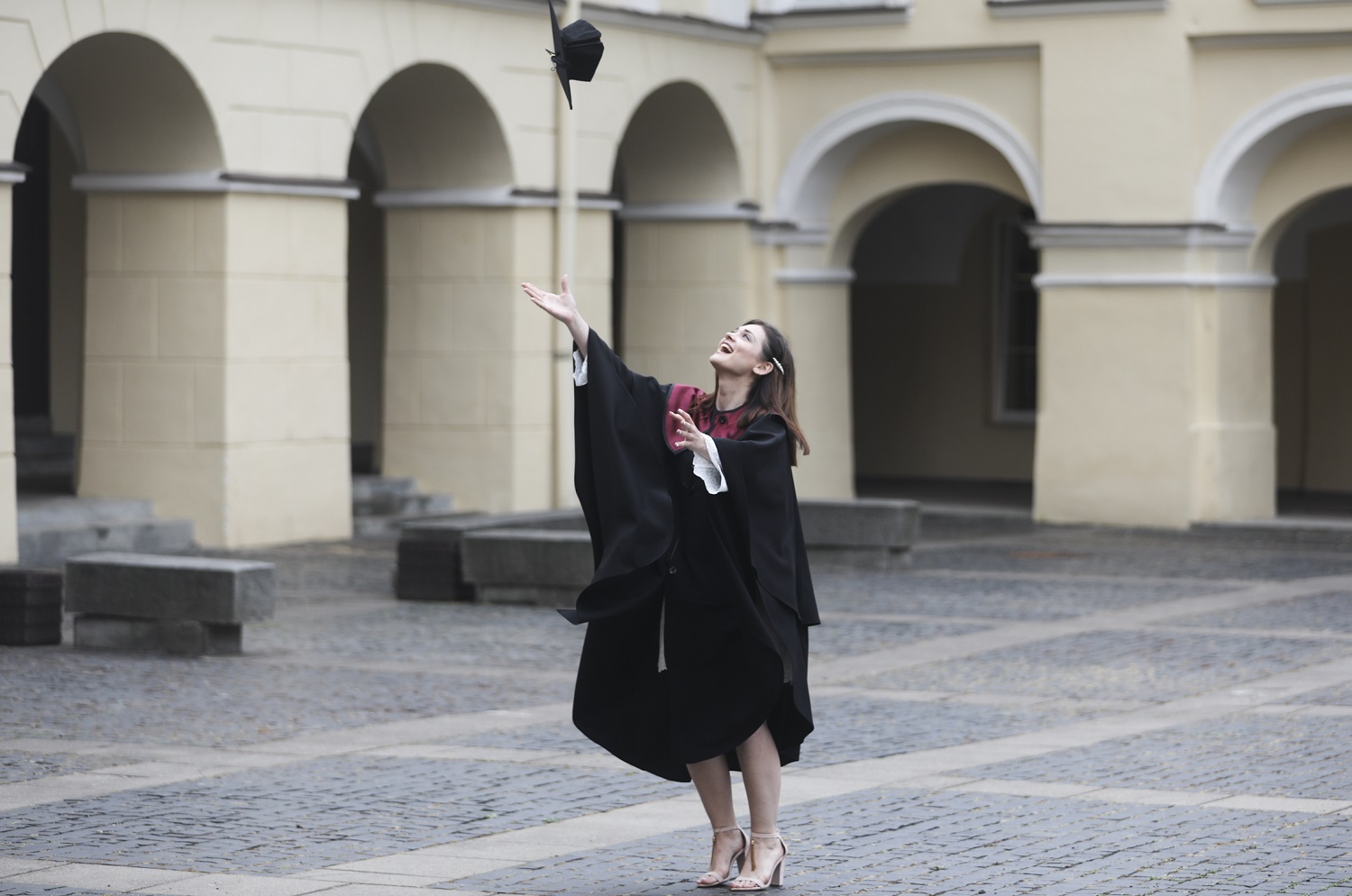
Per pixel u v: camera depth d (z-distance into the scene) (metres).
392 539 23.92
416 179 26.11
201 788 10.19
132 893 7.96
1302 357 31.55
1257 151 26.83
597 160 26.70
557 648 15.63
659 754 8.16
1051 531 26.92
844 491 30.30
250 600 15.12
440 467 26.34
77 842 8.92
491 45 25.14
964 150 29.05
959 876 8.27
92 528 21.22
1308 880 8.20
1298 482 31.69
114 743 11.52
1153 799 9.93
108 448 22.61
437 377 26.27
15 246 28.59
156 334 22.39
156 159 22.11
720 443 7.85
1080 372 27.50
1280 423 31.78
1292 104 26.27
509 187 25.67
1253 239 27.39
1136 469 27.19
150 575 15.16
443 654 15.30
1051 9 27.36
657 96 28.48
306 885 8.11
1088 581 20.61
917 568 21.94
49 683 13.68
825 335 29.98
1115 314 27.22
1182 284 26.73
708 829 9.27
